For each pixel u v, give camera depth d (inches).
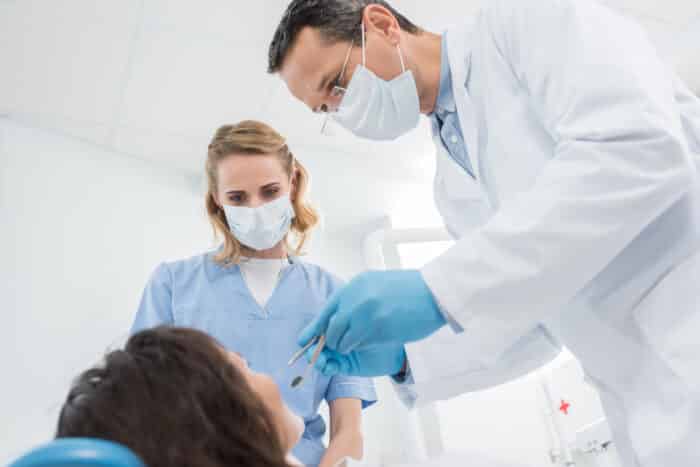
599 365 41.0
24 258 90.9
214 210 65.4
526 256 34.1
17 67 95.0
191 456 20.7
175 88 102.0
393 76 49.0
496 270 34.6
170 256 106.1
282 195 61.8
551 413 117.6
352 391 57.2
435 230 122.6
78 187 102.7
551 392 118.9
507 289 34.4
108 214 103.4
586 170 34.0
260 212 59.1
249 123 65.2
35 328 86.7
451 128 51.0
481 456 31.5
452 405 116.0
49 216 96.9
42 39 90.9
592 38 38.0
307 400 52.9
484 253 35.2
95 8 87.6
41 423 80.5
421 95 50.8
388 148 121.0
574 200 33.6
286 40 49.4
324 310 38.8
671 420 33.9
